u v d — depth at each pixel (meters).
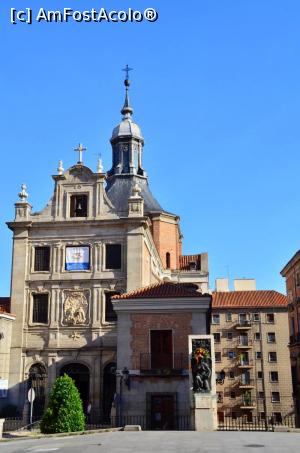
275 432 25.64
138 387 32.38
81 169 43.59
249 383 83.25
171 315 33.62
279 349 83.69
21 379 39.31
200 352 28.44
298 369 53.97
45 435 24.97
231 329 85.81
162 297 33.78
